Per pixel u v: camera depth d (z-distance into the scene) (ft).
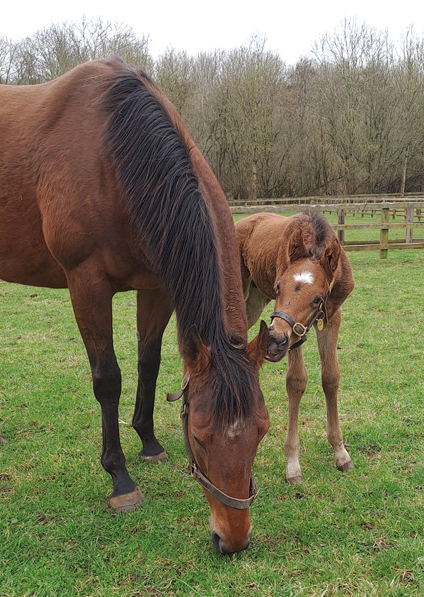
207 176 8.66
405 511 8.13
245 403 5.84
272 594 6.49
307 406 12.73
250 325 13.44
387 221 36.09
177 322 7.59
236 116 100.68
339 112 100.99
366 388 13.56
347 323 20.02
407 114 98.32
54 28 80.53
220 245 7.71
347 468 9.65
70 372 15.72
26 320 22.24
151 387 10.45
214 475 5.99
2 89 10.69
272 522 8.04
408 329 18.74
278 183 111.24
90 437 11.50
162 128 8.27
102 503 8.86
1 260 10.38
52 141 9.09
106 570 7.06
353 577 6.73
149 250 8.05
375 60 98.78
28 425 12.21
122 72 9.10
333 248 8.43
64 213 8.64
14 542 7.69
